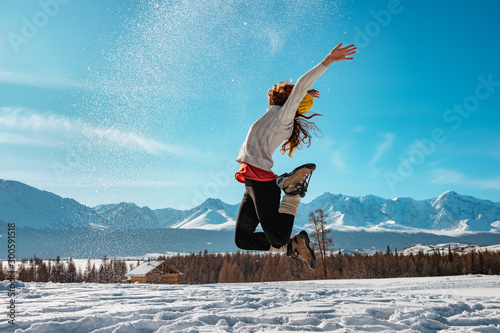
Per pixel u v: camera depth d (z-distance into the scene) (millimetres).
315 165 2342
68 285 7754
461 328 3455
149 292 6156
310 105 2590
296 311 3912
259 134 2438
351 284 16203
